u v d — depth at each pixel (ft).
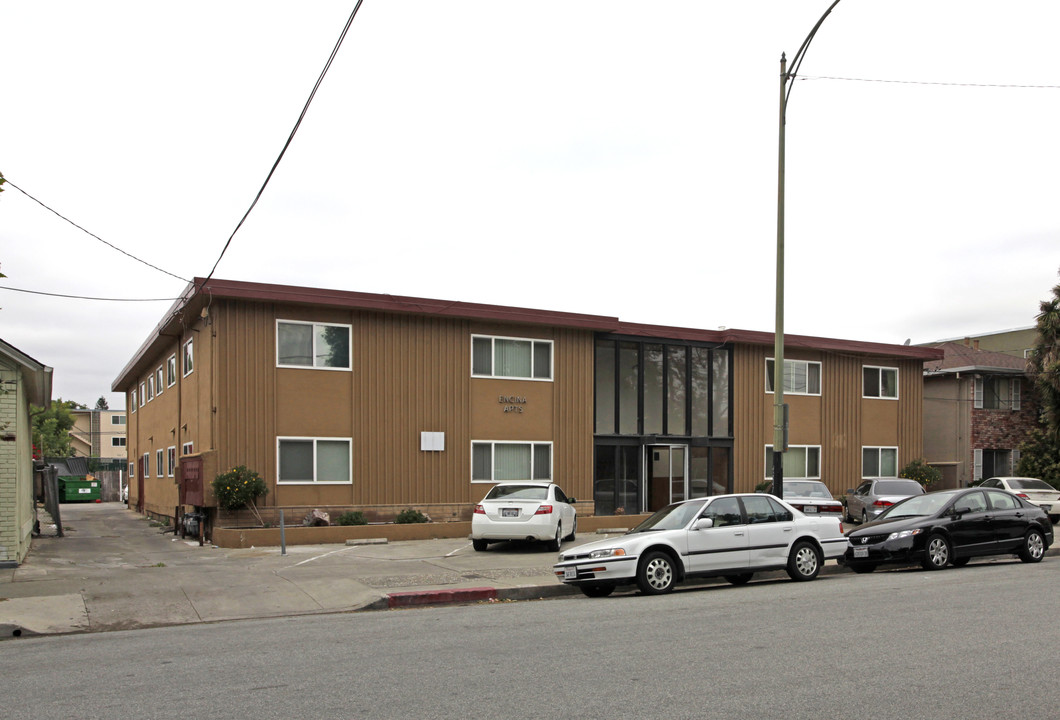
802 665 24.31
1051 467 108.58
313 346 70.59
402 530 68.08
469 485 76.38
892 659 25.02
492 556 56.39
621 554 41.06
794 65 53.78
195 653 27.71
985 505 53.11
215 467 65.98
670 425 89.81
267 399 68.39
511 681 22.89
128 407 128.16
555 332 81.87
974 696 21.04
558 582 44.52
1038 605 34.94
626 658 25.54
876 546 50.14
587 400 83.10
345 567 50.49
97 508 129.39
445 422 75.61
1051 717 19.38
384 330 73.61
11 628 33.40
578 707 20.26
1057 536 73.05
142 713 20.34
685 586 45.19
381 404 72.95
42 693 22.50
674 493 88.84
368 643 28.89
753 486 93.30
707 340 91.86
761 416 94.63
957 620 31.45
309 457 69.82
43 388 61.67
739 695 21.18
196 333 73.31
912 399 106.52
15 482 50.55
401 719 19.51
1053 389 109.70
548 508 59.11
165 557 56.75
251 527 66.80
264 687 22.68
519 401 79.46
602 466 84.74
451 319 76.59
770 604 36.27
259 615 37.55
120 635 32.68
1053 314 110.52
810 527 45.91
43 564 52.39
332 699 21.33
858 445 101.55
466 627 31.96
